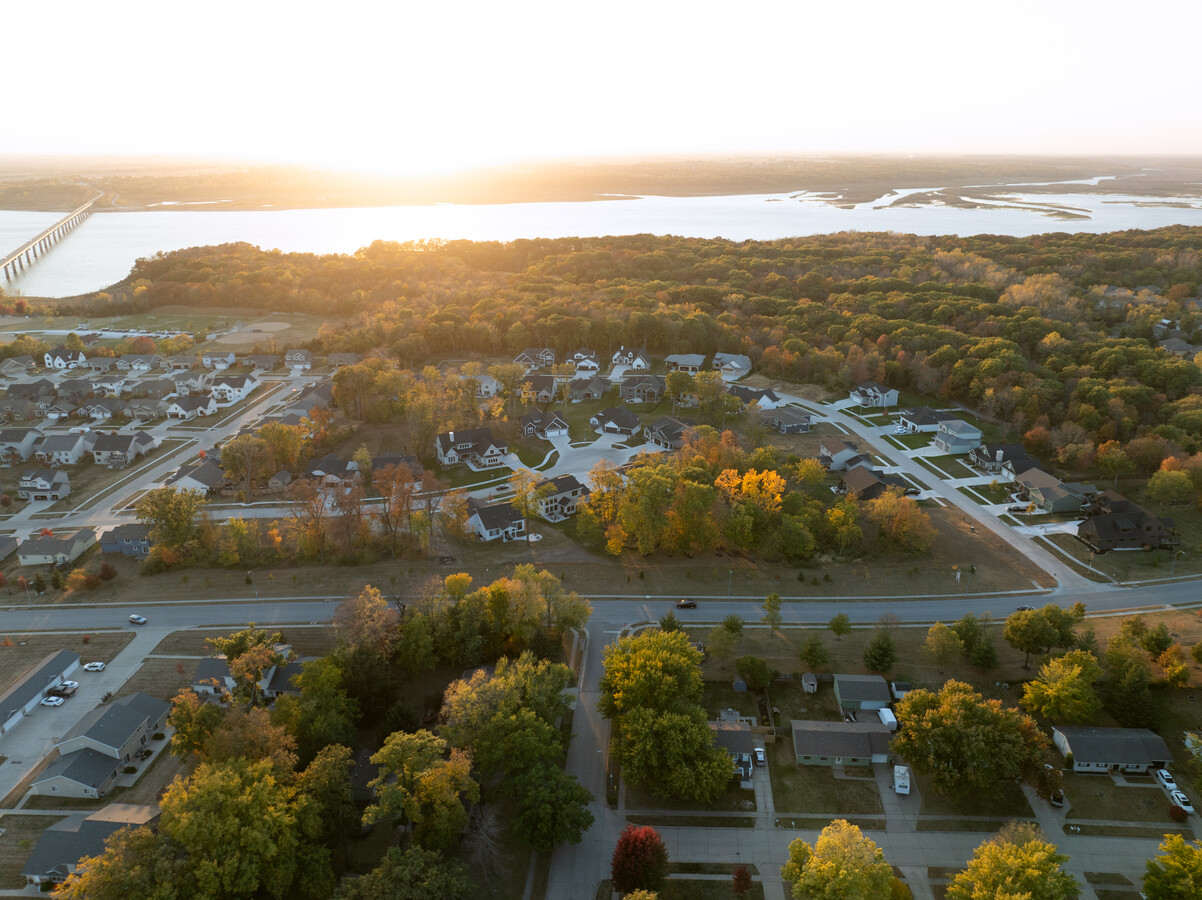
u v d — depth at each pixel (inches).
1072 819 2432.3
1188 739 2534.5
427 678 3026.6
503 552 4062.5
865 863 1991.9
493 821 2319.1
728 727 2706.7
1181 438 4899.1
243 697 2765.7
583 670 3139.8
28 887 2167.8
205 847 1994.3
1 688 2994.6
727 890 2204.7
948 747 2454.5
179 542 3882.9
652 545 3909.9
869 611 3540.8
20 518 4589.1
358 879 2041.1
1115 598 3644.2
